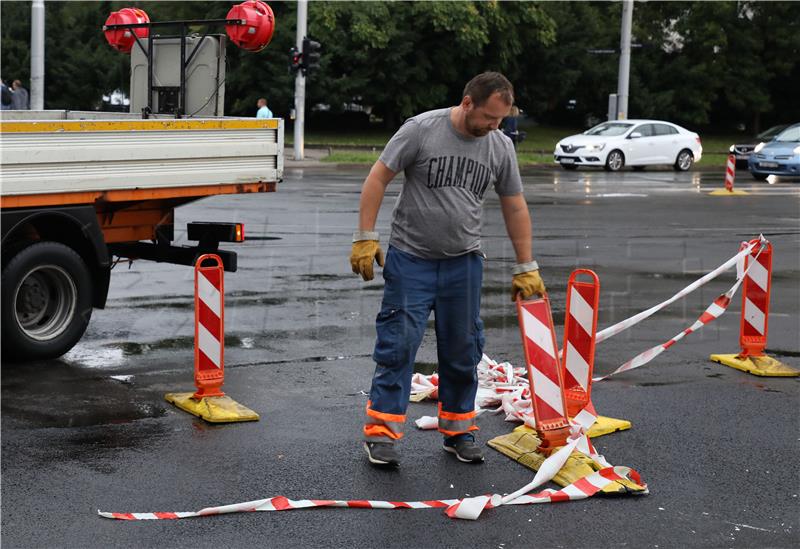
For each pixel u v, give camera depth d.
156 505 4.75
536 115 54.34
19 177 6.60
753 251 7.65
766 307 7.63
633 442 5.86
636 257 13.26
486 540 4.44
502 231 15.56
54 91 44.50
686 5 53.25
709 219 17.77
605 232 15.78
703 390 7.03
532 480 5.20
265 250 12.94
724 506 4.90
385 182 5.19
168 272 11.18
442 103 47.19
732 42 52.91
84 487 4.95
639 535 4.53
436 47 45.84
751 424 6.25
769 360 7.61
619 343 8.45
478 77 5.01
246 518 4.62
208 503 4.79
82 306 7.36
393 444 5.42
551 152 39.41
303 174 26.62
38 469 5.17
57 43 44.91
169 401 6.42
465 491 5.05
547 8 50.91
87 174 6.92
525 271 5.41
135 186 7.18
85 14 46.44
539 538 4.48
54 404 6.31
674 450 5.73
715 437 5.97
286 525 4.55
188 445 5.62
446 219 5.18
